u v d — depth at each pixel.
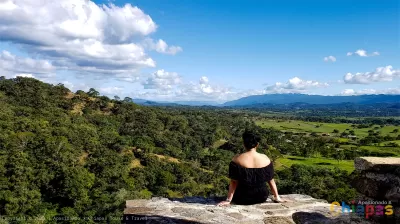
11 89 77.31
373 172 3.91
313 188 43.06
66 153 46.25
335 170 58.09
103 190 44.16
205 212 4.55
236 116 171.88
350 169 62.78
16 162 40.09
